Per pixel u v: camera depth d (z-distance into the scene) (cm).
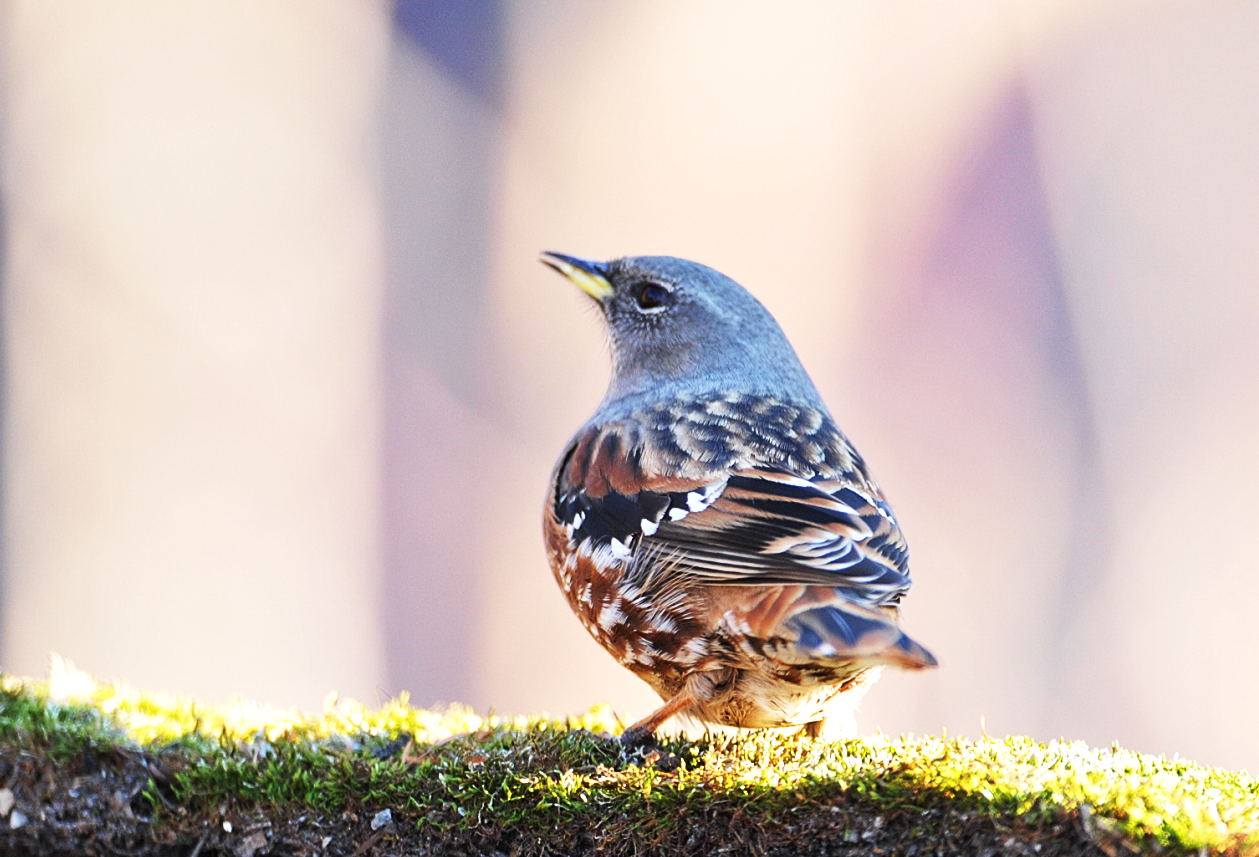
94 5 1619
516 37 1833
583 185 1855
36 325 1544
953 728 1585
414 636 1658
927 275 1902
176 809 543
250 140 1722
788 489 625
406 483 1716
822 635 550
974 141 1923
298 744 593
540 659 1656
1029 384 1864
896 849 534
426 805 558
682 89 1895
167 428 1645
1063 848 516
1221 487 1759
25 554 1515
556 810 558
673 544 625
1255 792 544
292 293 1723
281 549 1645
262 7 1727
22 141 1539
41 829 526
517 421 1764
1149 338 1842
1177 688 1619
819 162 1909
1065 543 1759
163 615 1573
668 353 814
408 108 1789
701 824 550
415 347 1769
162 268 1677
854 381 1878
